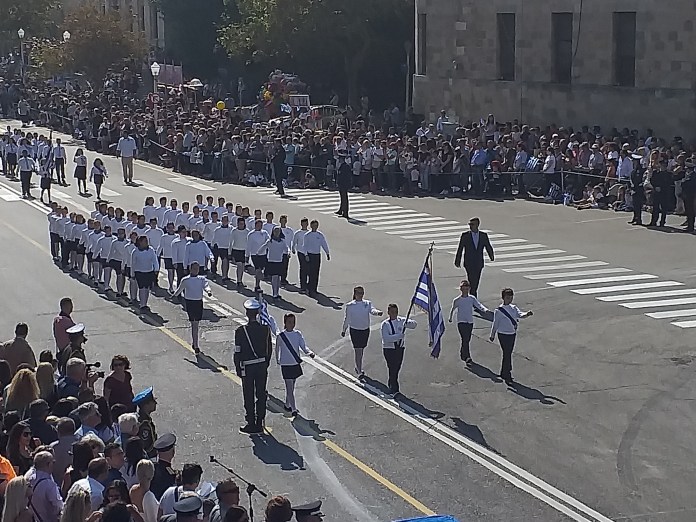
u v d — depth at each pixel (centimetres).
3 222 3950
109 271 2884
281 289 2895
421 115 5856
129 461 1291
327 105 6291
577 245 3325
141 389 2092
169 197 4375
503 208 3981
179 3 7856
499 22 5388
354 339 2136
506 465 1700
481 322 2536
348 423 1898
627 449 1762
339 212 3909
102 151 5741
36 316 2686
